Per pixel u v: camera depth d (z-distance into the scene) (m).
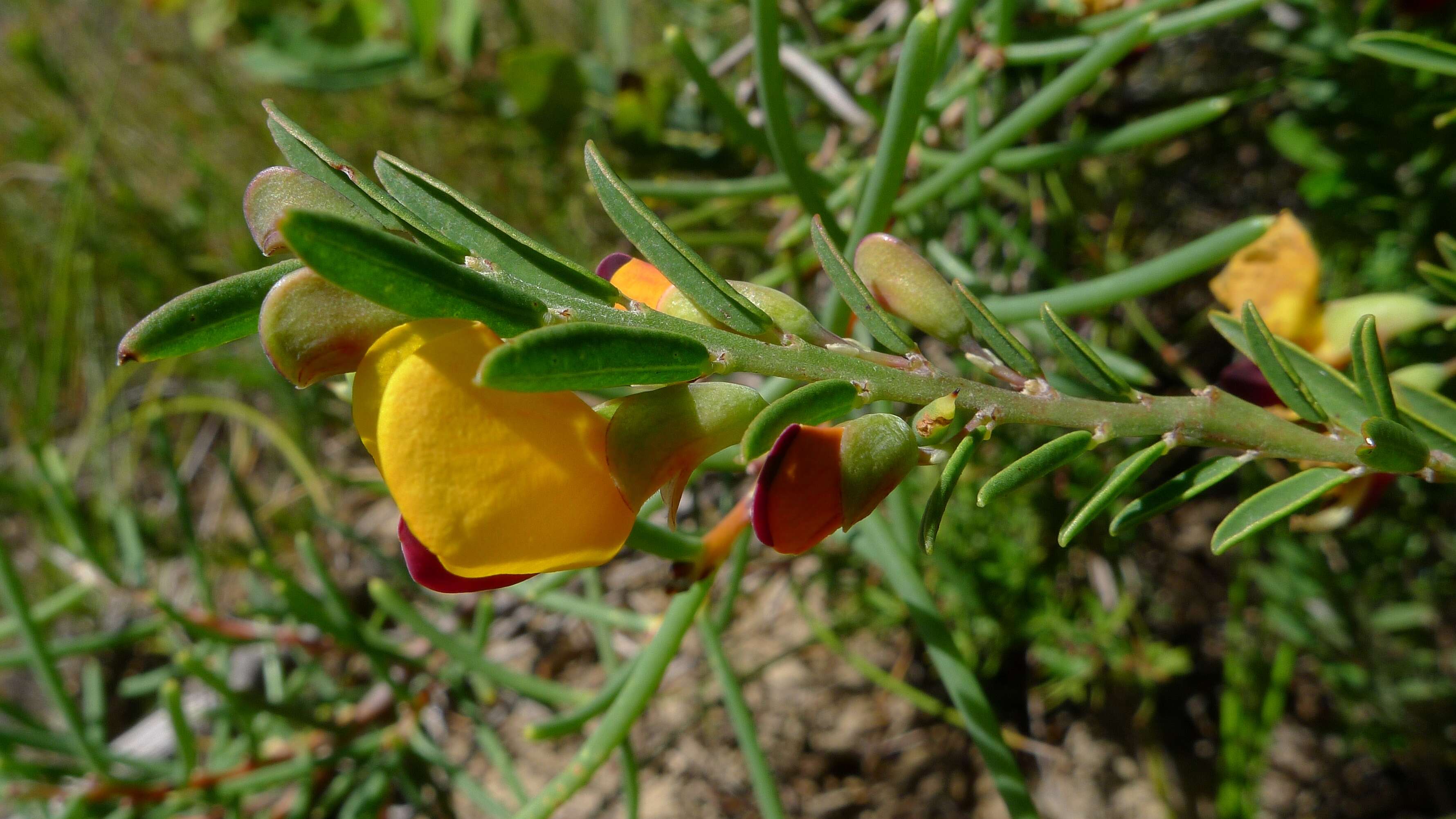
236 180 0.26
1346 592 0.15
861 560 0.16
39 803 0.14
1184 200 0.18
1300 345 0.09
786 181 0.11
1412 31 0.13
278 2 0.21
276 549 0.22
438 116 0.23
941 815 0.19
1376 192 0.13
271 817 0.15
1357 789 0.18
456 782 0.13
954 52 0.14
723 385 0.05
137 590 0.16
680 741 0.20
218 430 0.25
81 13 0.27
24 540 0.24
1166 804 0.16
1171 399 0.06
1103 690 0.17
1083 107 0.16
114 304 0.25
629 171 0.20
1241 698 0.16
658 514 0.11
